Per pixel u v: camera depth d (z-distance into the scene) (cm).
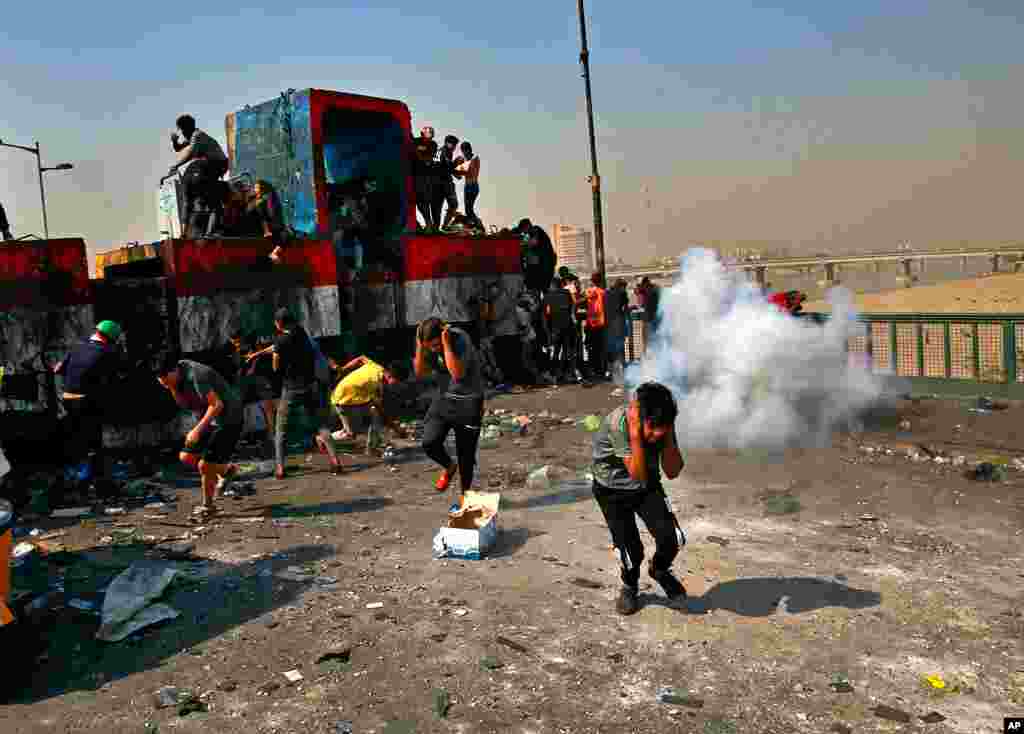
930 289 10244
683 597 446
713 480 703
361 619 427
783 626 405
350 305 1190
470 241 1380
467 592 464
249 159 1259
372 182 1284
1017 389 974
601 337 1442
